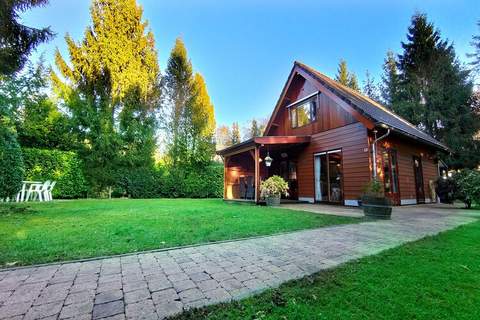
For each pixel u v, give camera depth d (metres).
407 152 10.21
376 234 4.00
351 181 8.70
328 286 2.01
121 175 12.79
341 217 5.75
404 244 3.31
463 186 8.19
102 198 12.27
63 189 11.12
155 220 5.16
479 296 1.84
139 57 14.43
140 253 2.95
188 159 15.45
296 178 11.56
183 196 14.29
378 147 8.59
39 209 6.80
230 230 4.23
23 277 2.23
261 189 9.16
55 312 1.64
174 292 1.95
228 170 12.91
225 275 2.30
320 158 10.34
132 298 1.85
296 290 1.95
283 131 12.87
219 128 37.44
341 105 8.90
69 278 2.22
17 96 10.55
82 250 3.00
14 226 4.38
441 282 2.08
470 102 17.30
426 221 5.30
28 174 10.28
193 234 3.91
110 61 13.35
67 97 12.28
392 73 21.47
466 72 17.44
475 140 16.69
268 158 11.46
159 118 15.34
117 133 13.06
